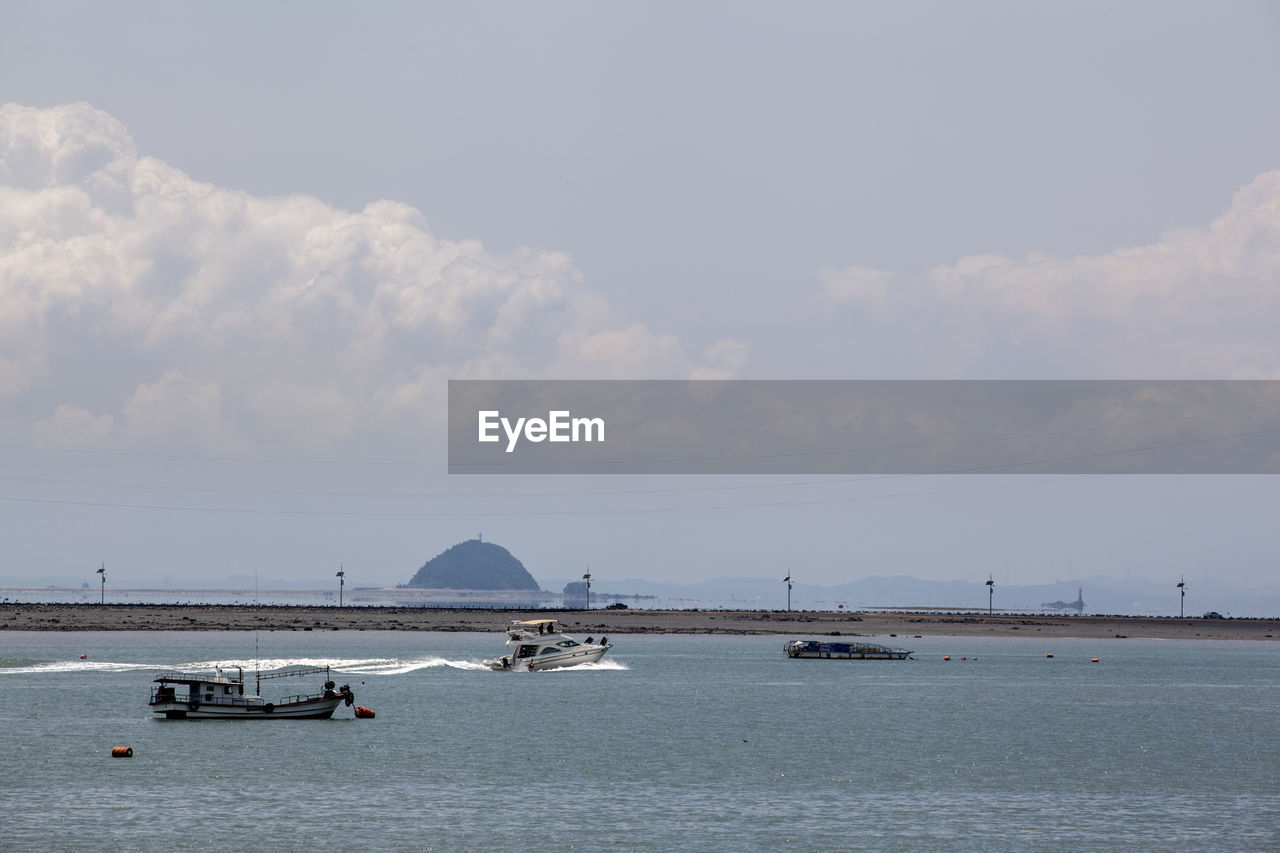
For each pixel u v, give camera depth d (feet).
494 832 454.81
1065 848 444.14
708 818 481.87
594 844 440.04
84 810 481.46
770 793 533.14
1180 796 539.70
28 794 510.17
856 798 524.93
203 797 507.71
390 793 521.24
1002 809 506.48
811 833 459.32
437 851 428.56
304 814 479.41
